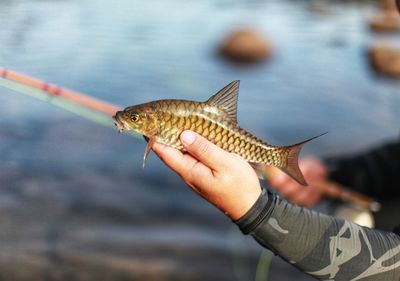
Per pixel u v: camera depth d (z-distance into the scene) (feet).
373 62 14.64
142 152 9.65
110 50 15.14
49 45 15.14
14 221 7.68
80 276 6.68
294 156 2.77
